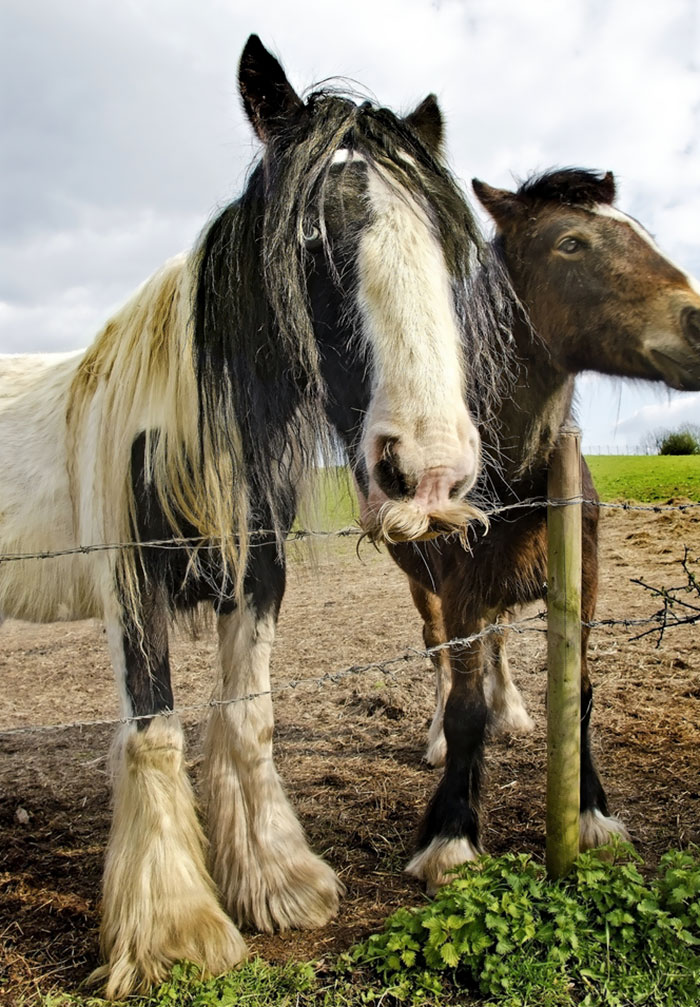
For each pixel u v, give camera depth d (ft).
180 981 6.60
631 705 13.39
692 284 8.21
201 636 9.14
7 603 8.88
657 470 57.11
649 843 8.81
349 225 6.07
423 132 7.61
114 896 6.97
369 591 29.07
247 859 7.97
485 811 9.98
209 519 7.16
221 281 6.76
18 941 7.58
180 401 7.14
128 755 7.20
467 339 8.13
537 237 8.76
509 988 6.16
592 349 8.63
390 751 12.67
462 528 5.97
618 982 6.10
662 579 24.75
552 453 7.19
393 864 8.88
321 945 7.34
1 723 15.88
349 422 6.53
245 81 6.89
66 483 8.30
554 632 7.26
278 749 12.96
